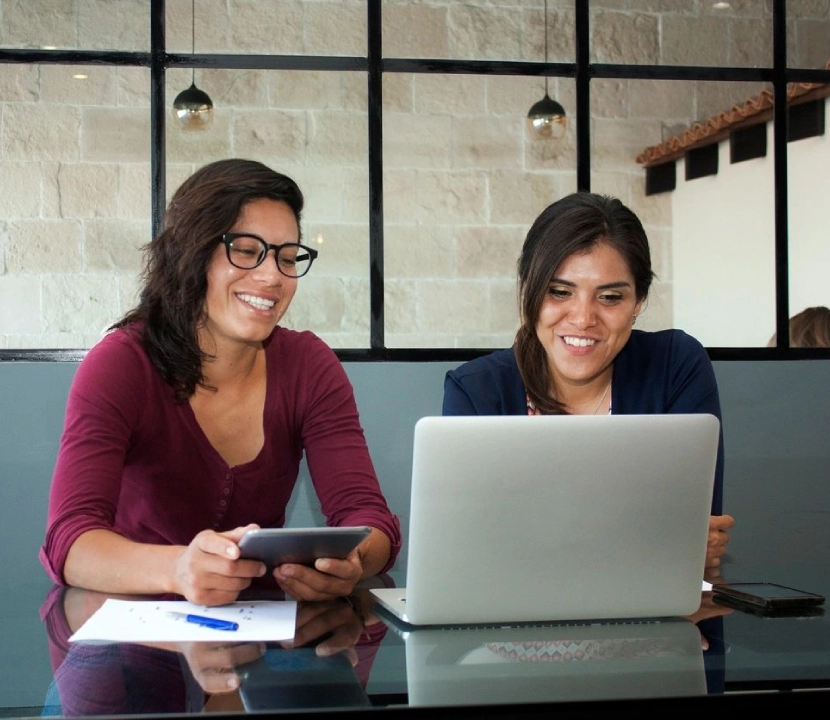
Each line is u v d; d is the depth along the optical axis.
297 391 1.66
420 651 0.97
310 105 3.62
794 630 1.08
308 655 0.95
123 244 3.52
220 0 3.45
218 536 1.14
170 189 3.48
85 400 1.47
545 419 1.08
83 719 0.76
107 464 1.43
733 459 3.22
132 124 3.49
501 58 3.75
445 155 3.85
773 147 3.69
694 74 3.48
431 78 3.81
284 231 1.53
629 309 1.71
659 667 0.91
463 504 1.07
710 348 3.36
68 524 1.34
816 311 3.58
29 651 0.96
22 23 3.33
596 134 4.04
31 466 2.92
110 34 3.38
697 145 3.97
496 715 0.80
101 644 0.98
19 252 3.47
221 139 3.52
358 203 3.68
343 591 1.21
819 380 3.27
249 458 1.63
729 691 0.84
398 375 3.12
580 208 1.70
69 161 3.47
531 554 1.10
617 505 1.10
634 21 3.68
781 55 3.55
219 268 1.51
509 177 3.93
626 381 1.84
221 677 0.87
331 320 3.68
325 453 1.64
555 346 1.73
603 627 1.10
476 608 1.10
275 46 3.52
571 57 3.77
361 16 3.58
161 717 0.77
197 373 1.56
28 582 1.36
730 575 1.45
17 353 3.12
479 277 3.89
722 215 3.93
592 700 0.81
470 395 1.81
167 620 1.08
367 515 1.53
